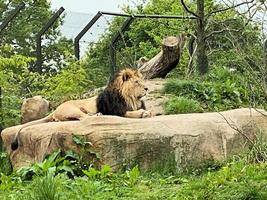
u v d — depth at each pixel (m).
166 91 15.48
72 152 11.64
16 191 10.53
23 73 19.64
